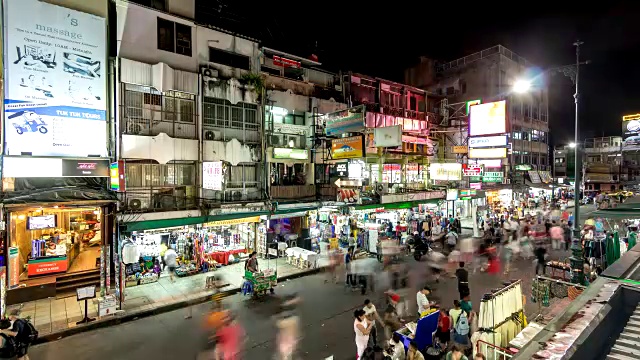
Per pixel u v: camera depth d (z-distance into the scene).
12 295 12.52
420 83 35.88
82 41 13.42
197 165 16.52
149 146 14.91
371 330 9.21
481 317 8.00
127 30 14.78
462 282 11.61
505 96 33.81
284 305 12.93
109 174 13.78
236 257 18.45
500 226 24.23
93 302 12.86
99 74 13.82
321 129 21.03
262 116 18.81
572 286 10.12
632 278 5.74
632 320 4.80
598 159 58.56
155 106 15.62
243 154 18.02
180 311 12.53
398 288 14.48
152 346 9.99
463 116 29.05
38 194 12.33
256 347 9.83
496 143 22.80
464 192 25.84
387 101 26.25
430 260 17.00
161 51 15.70
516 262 18.05
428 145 26.78
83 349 9.83
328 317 11.84
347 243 21.34
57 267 13.93
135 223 13.62
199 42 16.98
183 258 16.83
